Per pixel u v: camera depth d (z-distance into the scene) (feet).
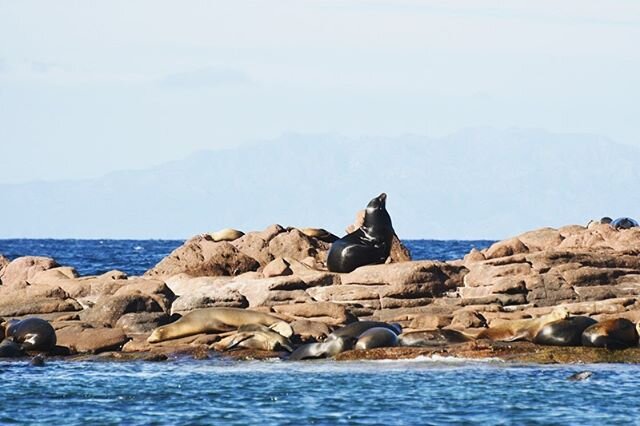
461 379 266.36
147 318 332.80
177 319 340.80
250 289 355.97
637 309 332.80
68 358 306.14
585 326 301.22
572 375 267.18
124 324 331.98
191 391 254.27
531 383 261.03
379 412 230.48
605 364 286.46
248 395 248.93
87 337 318.04
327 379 267.80
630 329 296.30
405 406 236.22
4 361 301.84
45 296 353.10
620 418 224.94
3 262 472.44
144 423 221.05
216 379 269.64
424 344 301.22
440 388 255.50
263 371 280.51
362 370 280.10
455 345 300.61
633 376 269.85
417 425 218.79
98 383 265.34
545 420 222.89
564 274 361.51
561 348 296.71
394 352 295.69
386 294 354.74
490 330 308.19
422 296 358.64
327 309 334.24
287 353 305.94
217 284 359.46
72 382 266.98
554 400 241.76
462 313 325.62
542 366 284.00
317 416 227.20
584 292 356.79
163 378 272.10
